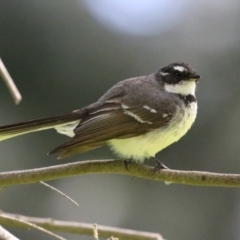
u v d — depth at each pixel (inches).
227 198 446.0
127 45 446.9
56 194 447.2
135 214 448.1
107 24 447.2
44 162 443.5
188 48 452.8
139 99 364.5
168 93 377.7
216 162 441.7
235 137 441.4
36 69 440.1
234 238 441.1
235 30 454.6
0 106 437.4
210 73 451.2
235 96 447.2
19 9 429.7
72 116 345.7
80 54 441.4
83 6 442.0
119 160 334.3
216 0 459.5
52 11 434.0
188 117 374.6
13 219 309.3
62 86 444.5
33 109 442.6
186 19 458.9
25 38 433.4
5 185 320.2
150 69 446.6
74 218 442.9
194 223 443.2
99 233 346.0
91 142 337.4
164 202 450.3
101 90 445.4
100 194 454.0
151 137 355.3
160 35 453.7
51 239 431.8
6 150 435.2
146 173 324.8
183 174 310.7
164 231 442.6
